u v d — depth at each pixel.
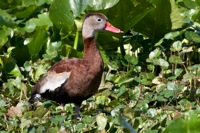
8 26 15.45
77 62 13.03
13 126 12.02
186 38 14.71
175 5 14.89
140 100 12.73
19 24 15.55
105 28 13.47
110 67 14.49
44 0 16.06
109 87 13.78
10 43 15.40
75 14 14.92
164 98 12.95
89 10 14.74
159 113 12.16
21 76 14.51
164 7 14.92
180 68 14.34
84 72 12.89
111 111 12.26
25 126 11.77
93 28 13.28
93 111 12.65
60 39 15.48
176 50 14.31
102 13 14.76
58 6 15.01
